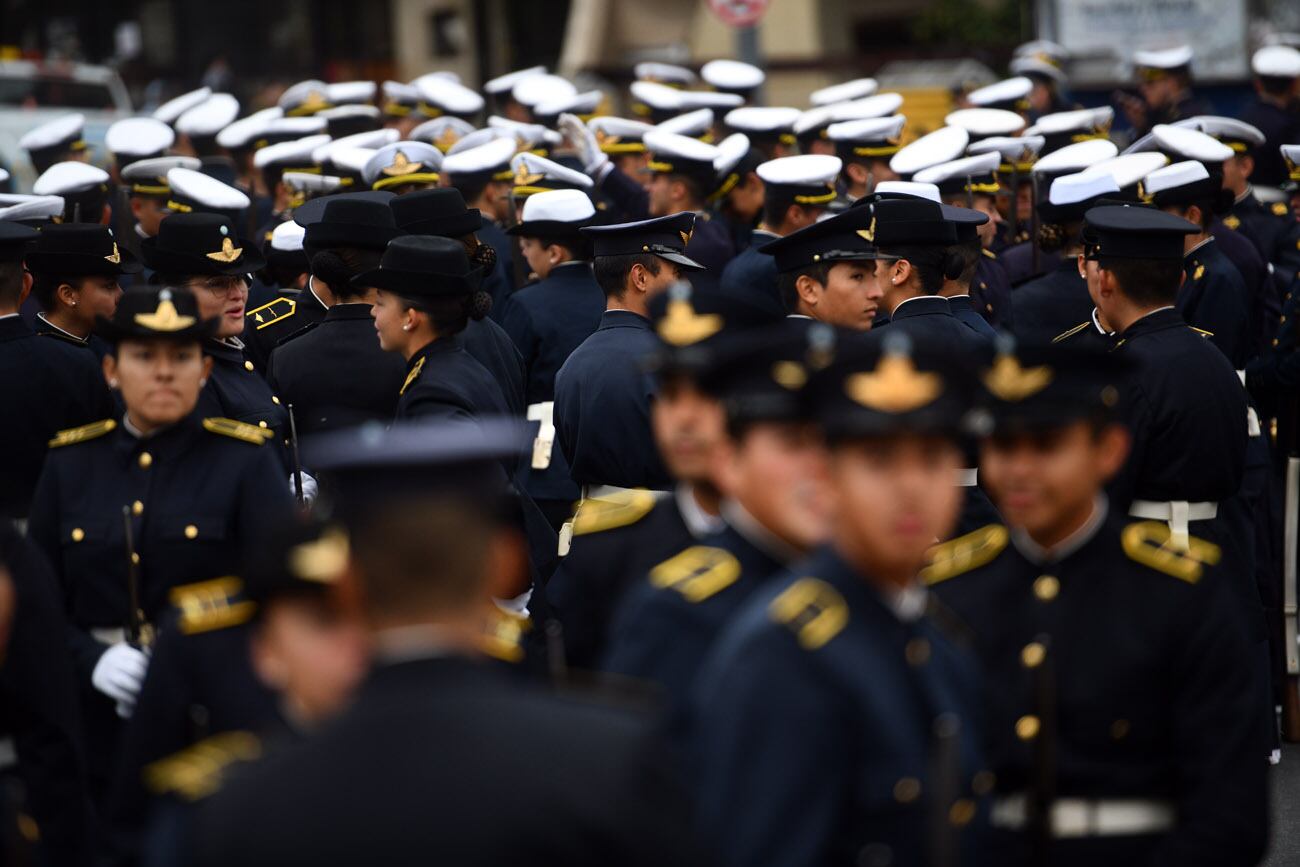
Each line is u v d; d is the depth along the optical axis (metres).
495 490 10.27
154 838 10.66
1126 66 63.94
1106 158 37.12
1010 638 14.58
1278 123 46.59
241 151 47.72
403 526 9.77
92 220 37.59
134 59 98.69
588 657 16.83
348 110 47.88
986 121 42.19
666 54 76.19
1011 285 35.78
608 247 24.86
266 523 19.36
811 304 25.62
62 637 17.19
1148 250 23.80
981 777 11.88
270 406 25.00
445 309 22.95
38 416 23.88
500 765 9.10
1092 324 27.11
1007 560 14.82
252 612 15.02
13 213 31.48
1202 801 14.00
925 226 25.66
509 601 21.02
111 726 18.92
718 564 13.48
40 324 25.28
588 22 74.69
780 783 10.83
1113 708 14.30
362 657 11.32
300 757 9.31
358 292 26.39
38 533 19.59
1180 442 23.42
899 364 11.21
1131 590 14.45
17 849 13.38
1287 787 27.31
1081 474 14.45
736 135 40.78
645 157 43.12
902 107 71.19
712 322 15.76
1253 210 39.44
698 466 15.53
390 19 100.44
